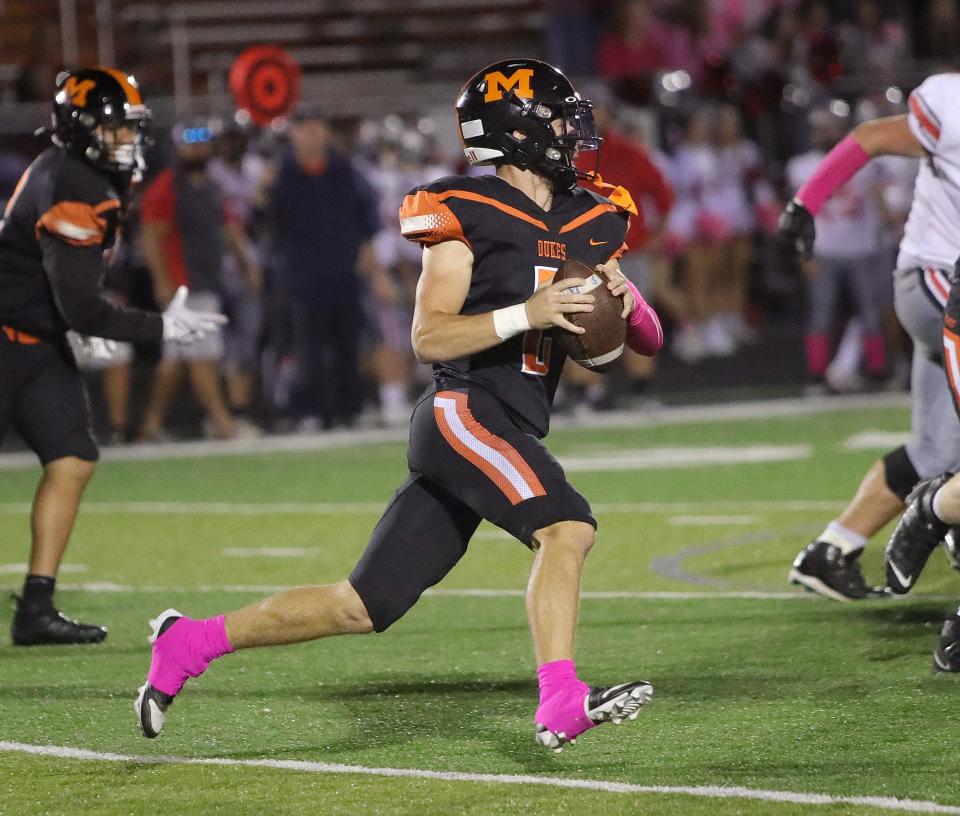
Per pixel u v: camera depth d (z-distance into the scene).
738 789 11.34
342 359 38.66
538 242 12.22
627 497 27.36
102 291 16.59
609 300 11.99
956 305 14.10
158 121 42.69
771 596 18.61
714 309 48.00
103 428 40.94
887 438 33.38
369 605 12.27
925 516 14.57
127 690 15.19
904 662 14.96
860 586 17.23
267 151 40.59
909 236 16.45
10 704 14.72
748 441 34.22
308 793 11.69
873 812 10.71
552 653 11.27
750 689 14.32
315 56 56.91
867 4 53.16
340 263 37.25
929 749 12.15
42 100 42.00
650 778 11.73
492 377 12.23
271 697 14.72
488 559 22.03
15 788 12.05
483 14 58.31
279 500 28.78
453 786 11.73
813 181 16.95
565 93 12.38
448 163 44.78
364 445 36.72
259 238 39.72
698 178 46.78
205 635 12.51
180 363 38.03
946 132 15.92
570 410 40.47
